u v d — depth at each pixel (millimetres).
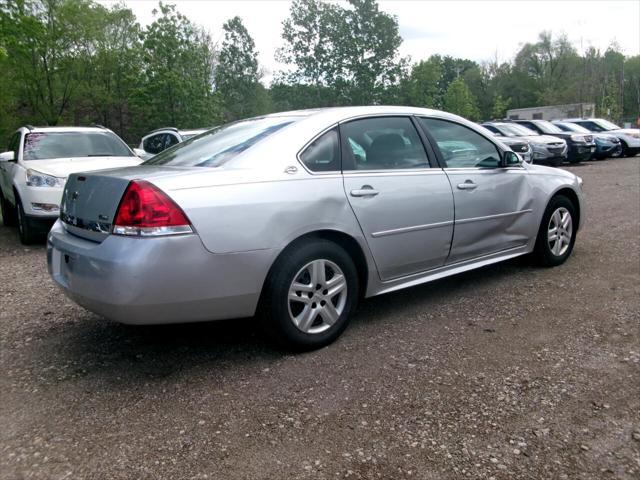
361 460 2338
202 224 2926
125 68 27219
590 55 57688
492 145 4723
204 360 3365
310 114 3787
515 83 78750
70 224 3424
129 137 31531
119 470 2301
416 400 2818
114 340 3730
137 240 2830
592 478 2201
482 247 4512
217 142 3768
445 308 4227
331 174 3521
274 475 2248
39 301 4660
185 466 2314
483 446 2420
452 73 100125
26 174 7055
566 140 19141
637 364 3168
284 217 3205
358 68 49812
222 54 54531
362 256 3668
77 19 21422
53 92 21984
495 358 3295
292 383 3033
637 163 18922
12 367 3320
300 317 3359
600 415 2648
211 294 3004
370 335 3713
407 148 4062
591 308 4109
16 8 13016
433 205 4023
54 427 2637
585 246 6160
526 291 4582
